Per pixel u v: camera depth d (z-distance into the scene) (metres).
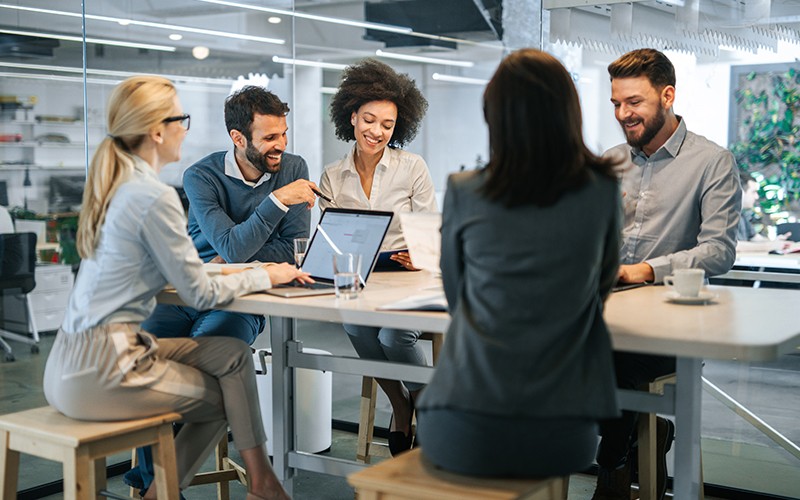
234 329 3.15
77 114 3.68
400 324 2.16
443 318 2.10
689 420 2.09
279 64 5.08
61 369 2.42
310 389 3.97
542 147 1.79
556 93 1.80
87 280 2.45
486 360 1.76
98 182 2.48
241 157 3.34
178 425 4.12
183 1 4.47
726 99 3.38
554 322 1.75
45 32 3.56
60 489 3.52
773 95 3.29
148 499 2.58
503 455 1.78
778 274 3.34
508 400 1.74
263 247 3.35
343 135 3.56
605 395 1.77
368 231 2.71
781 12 3.23
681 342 1.85
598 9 3.48
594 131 3.91
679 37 3.42
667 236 3.00
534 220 1.78
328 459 2.70
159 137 2.56
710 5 3.36
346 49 5.54
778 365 3.35
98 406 2.38
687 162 2.98
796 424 3.32
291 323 2.76
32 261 3.54
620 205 1.86
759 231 3.38
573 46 3.71
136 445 2.40
